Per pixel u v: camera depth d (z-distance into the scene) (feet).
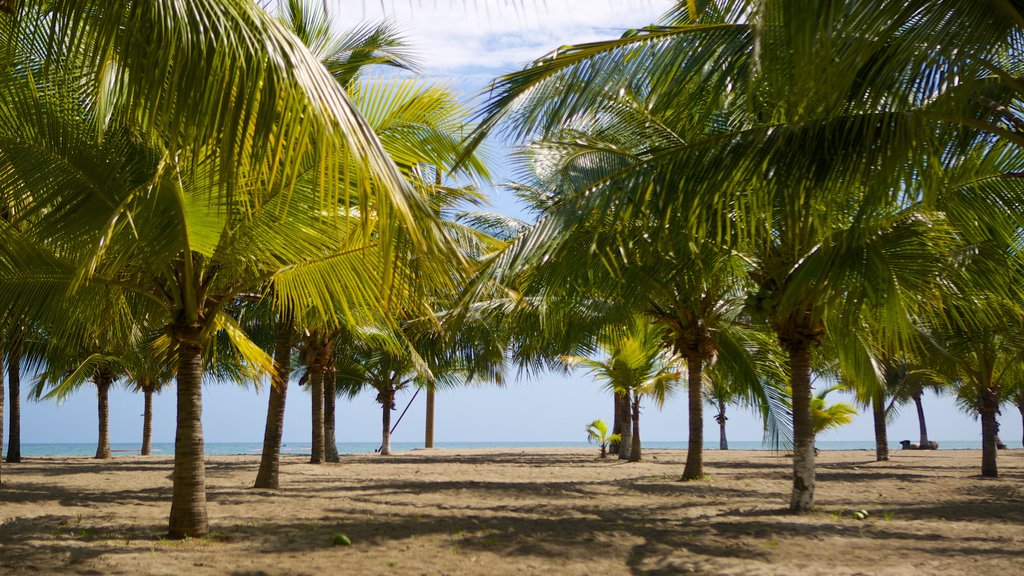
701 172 20.97
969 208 23.50
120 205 19.29
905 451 133.80
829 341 39.55
